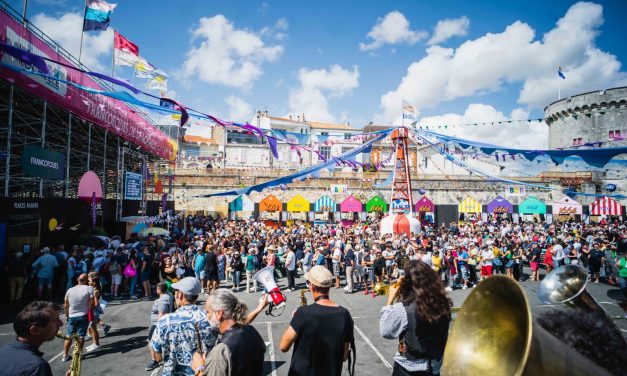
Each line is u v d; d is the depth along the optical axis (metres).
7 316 9.29
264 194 40.06
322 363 2.70
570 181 40.06
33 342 2.48
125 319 9.34
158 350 3.43
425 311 2.58
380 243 15.51
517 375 1.29
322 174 41.47
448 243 16.64
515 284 1.66
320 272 3.03
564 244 15.41
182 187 38.88
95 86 15.77
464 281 13.59
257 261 13.16
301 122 55.66
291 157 49.03
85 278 6.96
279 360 6.43
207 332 3.50
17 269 10.72
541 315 1.58
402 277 2.87
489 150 11.45
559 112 39.59
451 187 43.09
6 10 10.56
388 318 2.71
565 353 1.27
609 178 37.25
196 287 3.71
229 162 51.62
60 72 13.02
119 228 18.31
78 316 6.60
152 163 30.83
